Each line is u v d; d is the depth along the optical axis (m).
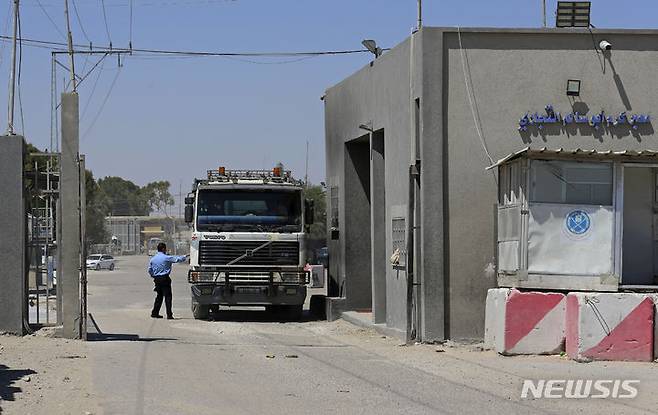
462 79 37.72
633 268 39.94
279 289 50.75
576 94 37.78
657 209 40.03
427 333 37.38
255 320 52.84
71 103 36.75
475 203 37.66
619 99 37.97
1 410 21.88
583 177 34.66
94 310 62.09
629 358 32.12
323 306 53.94
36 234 41.34
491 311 35.44
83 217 37.34
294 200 51.44
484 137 37.72
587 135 37.81
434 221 37.50
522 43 37.91
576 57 37.97
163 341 38.66
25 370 28.38
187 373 28.84
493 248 37.62
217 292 50.53
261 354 34.47
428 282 37.38
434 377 28.64
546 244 34.50
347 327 47.22
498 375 29.08
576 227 34.62
